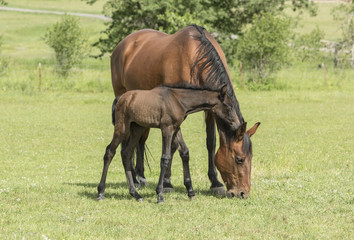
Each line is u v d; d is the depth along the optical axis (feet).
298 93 107.45
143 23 140.36
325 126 68.69
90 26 232.12
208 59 29.22
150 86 34.04
